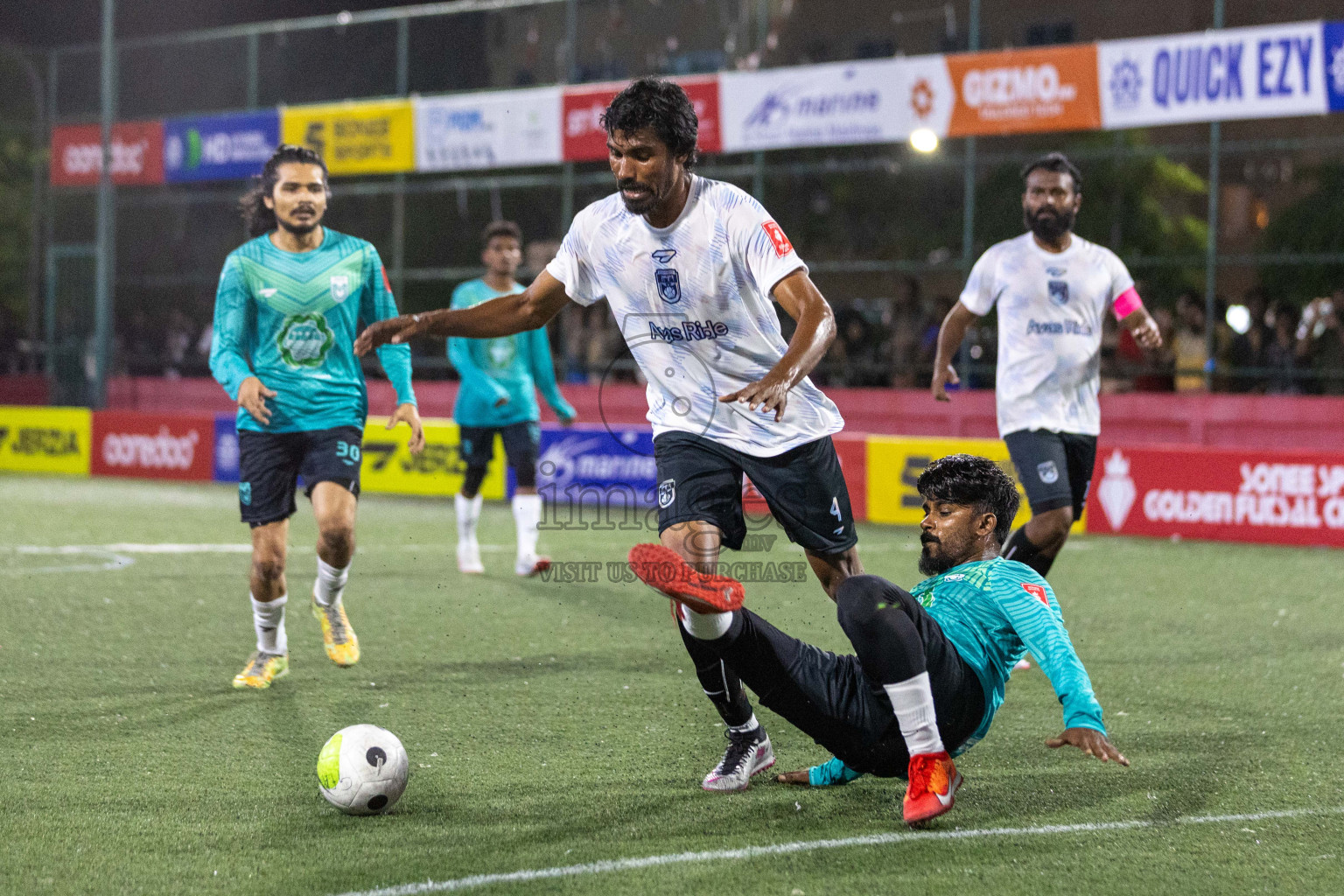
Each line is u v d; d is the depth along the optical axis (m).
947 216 21.53
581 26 22.83
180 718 5.99
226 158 22.02
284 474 6.64
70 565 11.03
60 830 4.39
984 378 19.03
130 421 20.23
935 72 17.39
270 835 4.37
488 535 13.95
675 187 4.76
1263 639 8.34
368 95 24.19
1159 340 7.86
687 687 6.78
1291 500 13.67
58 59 27.53
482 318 5.29
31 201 29.72
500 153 20.12
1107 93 16.55
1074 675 4.16
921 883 3.97
